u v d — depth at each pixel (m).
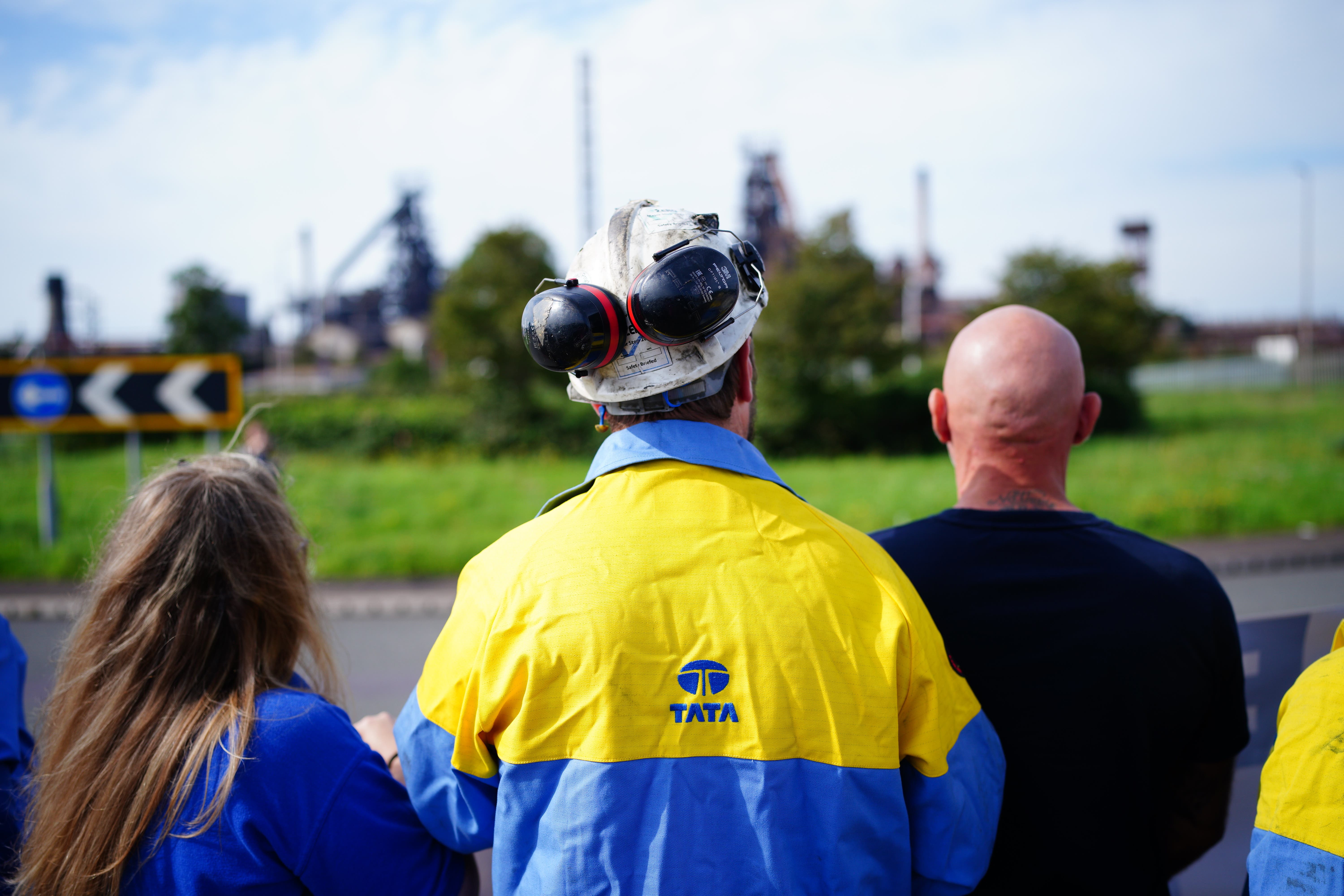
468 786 1.03
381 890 1.10
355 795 1.10
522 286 21.22
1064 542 1.32
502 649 0.96
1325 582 7.39
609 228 1.09
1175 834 1.49
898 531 1.44
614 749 0.91
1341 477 12.68
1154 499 10.54
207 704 1.10
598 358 1.03
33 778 1.19
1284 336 54.12
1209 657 1.30
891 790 0.95
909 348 22.73
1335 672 0.89
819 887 0.92
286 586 1.21
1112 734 1.25
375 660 5.61
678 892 0.89
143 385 9.84
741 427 1.14
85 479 14.80
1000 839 1.29
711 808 0.91
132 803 1.05
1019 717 1.28
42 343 25.23
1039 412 1.34
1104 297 22.91
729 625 0.94
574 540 0.98
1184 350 46.72
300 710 1.13
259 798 1.06
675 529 0.98
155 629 1.11
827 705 0.93
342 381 39.66
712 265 1.00
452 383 21.97
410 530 10.19
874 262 22.02
